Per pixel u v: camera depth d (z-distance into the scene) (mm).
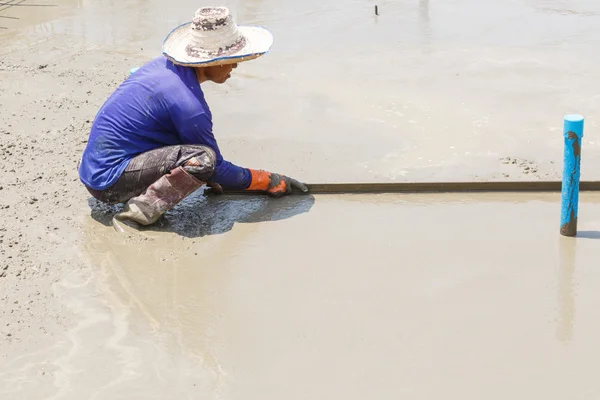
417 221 5180
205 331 4098
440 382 3668
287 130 6566
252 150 6215
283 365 3818
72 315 4230
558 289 4367
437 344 3943
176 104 5012
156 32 9500
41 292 4430
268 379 3723
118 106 5129
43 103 7230
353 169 5855
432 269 4605
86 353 3926
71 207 5430
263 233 5102
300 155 6105
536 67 7652
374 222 5188
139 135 5105
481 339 3971
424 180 5617
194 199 5609
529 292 4352
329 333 4055
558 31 8688
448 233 5004
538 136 6250
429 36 8805
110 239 5023
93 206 5449
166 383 3711
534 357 3824
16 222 5195
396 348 3922
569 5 9656
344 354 3887
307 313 4227
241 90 7492
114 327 4129
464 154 6016
